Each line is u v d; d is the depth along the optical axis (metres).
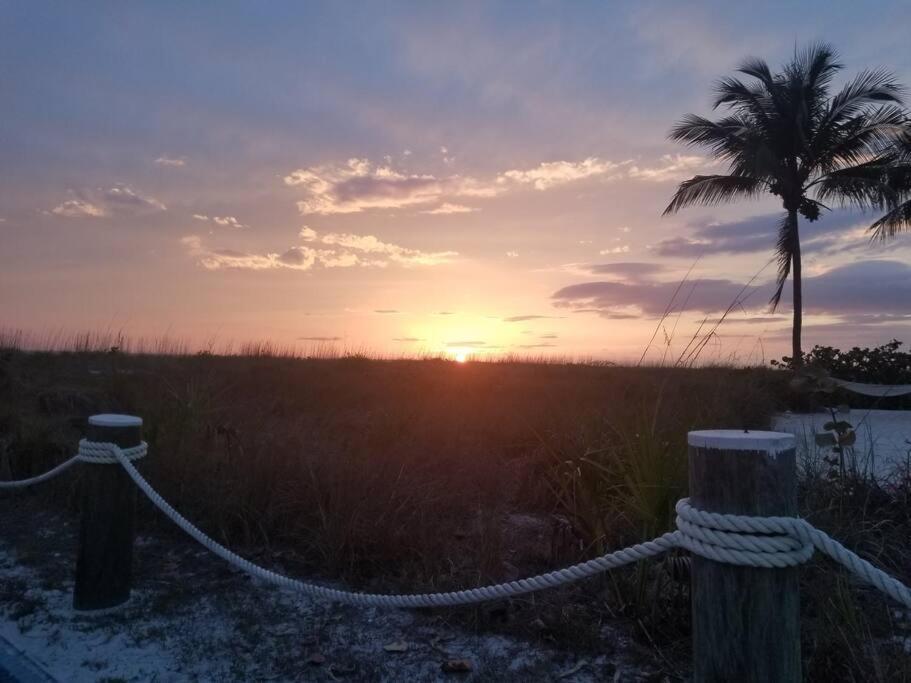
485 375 14.72
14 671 3.52
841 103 18.55
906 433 9.64
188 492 5.78
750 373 12.66
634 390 8.01
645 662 3.42
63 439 7.48
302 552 5.02
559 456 5.62
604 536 4.20
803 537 1.78
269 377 13.28
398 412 8.82
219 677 3.48
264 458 5.89
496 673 3.40
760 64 18.95
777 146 19.27
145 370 12.48
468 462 6.60
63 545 5.56
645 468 4.12
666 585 3.83
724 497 1.84
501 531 4.84
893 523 4.61
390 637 3.85
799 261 19.47
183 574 4.85
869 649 3.18
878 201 18.00
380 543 4.66
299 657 3.66
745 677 1.80
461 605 4.05
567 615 3.80
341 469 5.55
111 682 3.41
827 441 4.96
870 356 15.41
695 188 20.30
